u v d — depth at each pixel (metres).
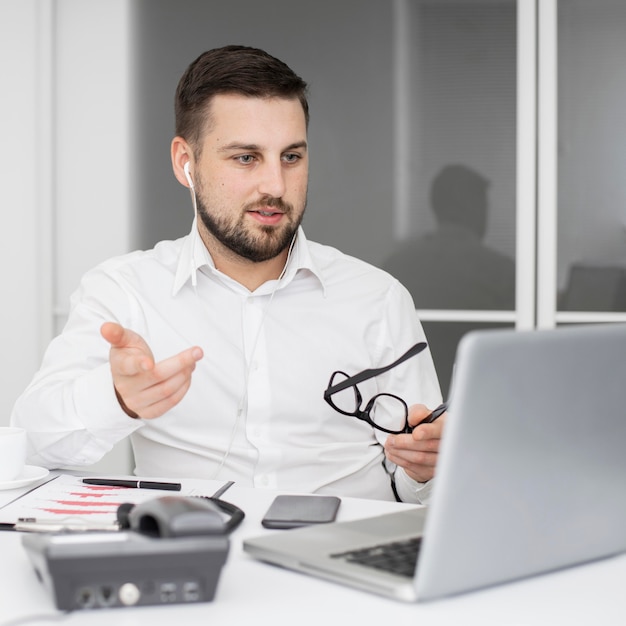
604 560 1.11
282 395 1.89
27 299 3.26
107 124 3.21
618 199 2.98
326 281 2.04
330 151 3.10
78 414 1.57
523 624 0.91
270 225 1.85
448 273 3.07
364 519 1.22
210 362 1.89
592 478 1.04
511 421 0.94
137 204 3.20
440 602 0.97
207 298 1.94
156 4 3.16
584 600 0.98
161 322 1.91
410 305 2.14
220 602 0.97
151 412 1.45
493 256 3.05
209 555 0.94
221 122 1.83
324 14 3.08
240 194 1.83
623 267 2.98
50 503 1.36
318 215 3.12
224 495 1.44
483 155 3.04
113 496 1.42
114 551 0.92
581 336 0.98
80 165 3.23
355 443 1.92
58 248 3.25
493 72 3.03
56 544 0.93
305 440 1.90
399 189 3.08
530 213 3.02
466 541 0.95
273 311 1.96
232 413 1.87
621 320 2.98
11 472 1.45
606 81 2.98
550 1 2.99
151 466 1.87
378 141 3.08
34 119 3.23
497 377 0.92
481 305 3.06
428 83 3.05
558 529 1.02
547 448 0.98
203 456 1.84
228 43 3.13
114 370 1.40
